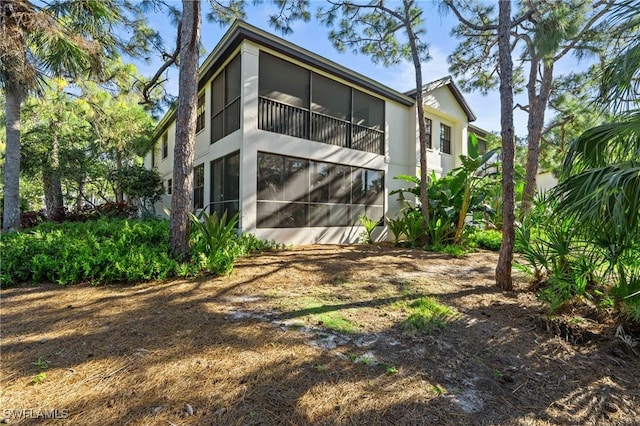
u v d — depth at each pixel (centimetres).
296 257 653
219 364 226
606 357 258
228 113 858
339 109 975
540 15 761
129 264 433
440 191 948
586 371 237
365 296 400
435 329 300
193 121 527
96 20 652
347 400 192
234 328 291
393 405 189
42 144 1244
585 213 266
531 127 924
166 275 454
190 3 515
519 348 269
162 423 167
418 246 881
